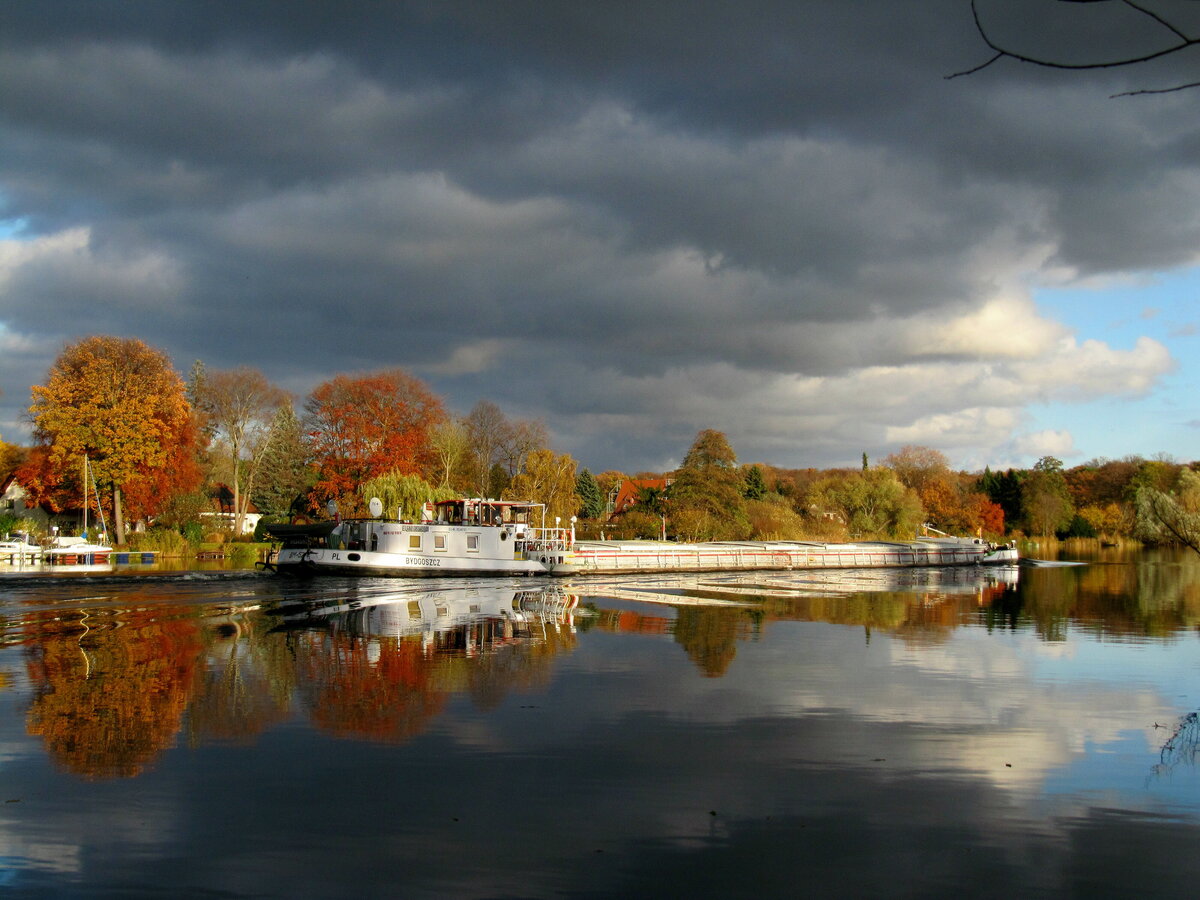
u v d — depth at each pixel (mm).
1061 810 12992
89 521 78875
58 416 71688
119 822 12109
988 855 11383
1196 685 22109
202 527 82688
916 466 132125
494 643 27469
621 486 137125
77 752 15273
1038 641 29719
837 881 10594
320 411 81562
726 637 29578
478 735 16547
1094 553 109250
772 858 11195
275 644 26797
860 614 37562
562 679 21859
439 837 11703
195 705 18734
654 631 30844
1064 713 18938
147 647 26109
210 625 30969
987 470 149375
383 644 27078
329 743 15898
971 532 122375
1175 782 14250
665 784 13891
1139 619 36812
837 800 13289
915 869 10945
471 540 54031
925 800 13336
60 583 44250
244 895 10047
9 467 92312
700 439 92500
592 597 43812
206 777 13977
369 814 12469
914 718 18328
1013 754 15766
